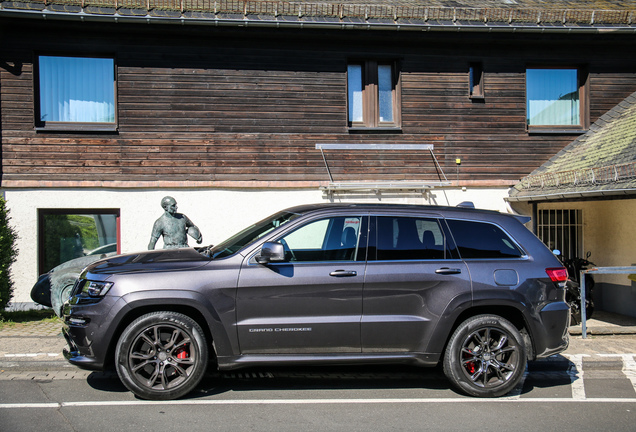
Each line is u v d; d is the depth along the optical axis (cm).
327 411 465
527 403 494
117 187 941
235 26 946
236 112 984
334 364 498
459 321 518
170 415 448
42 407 466
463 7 1112
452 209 541
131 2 915
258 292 484
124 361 472
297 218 516
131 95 955
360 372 597
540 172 1023
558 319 515
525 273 514
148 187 951
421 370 608
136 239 948
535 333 509
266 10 948
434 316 498
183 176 969
